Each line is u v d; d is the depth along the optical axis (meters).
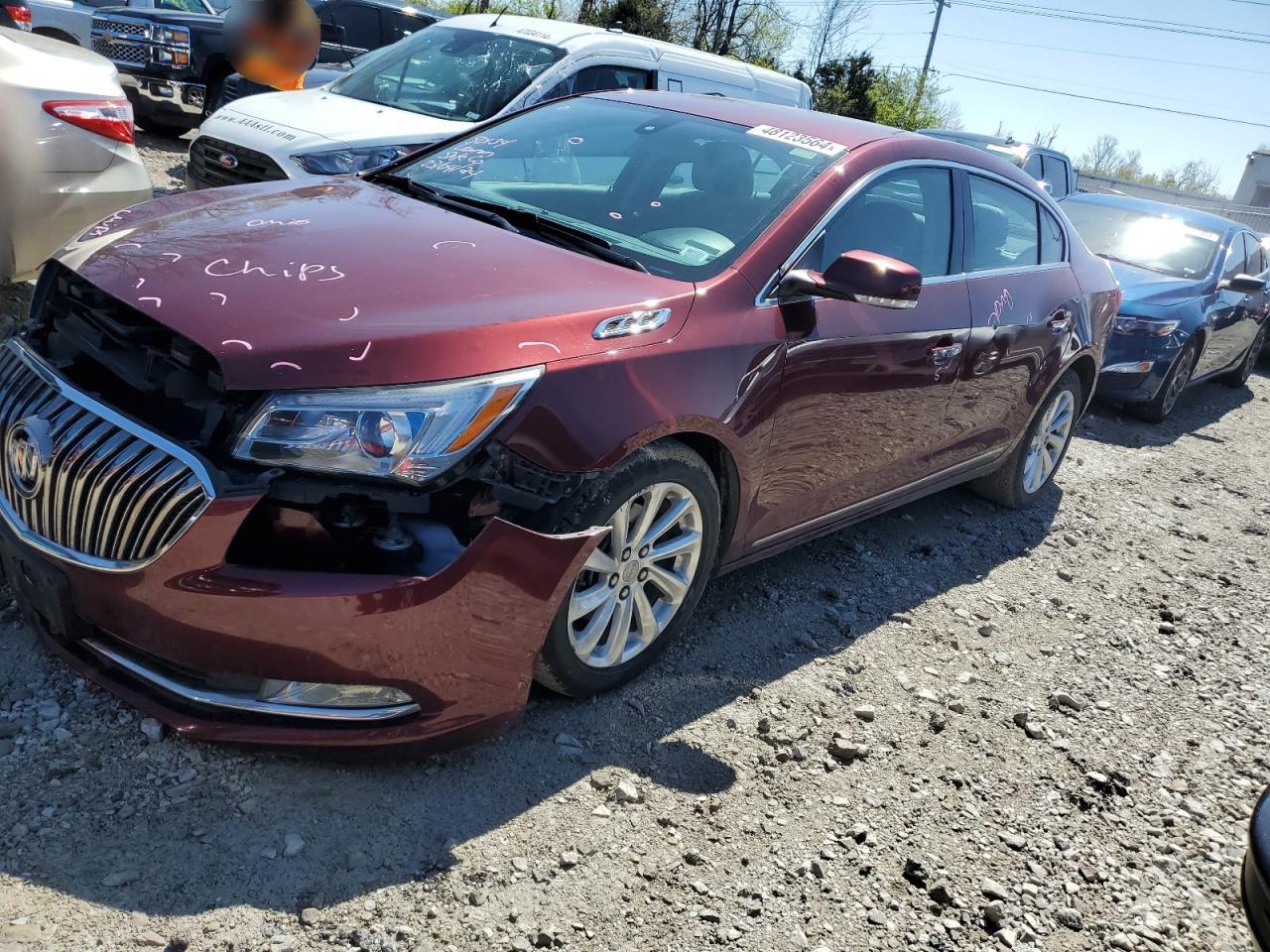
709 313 3.19
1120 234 9.50
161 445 2.43
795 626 3.95
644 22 31.19
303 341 2.48
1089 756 3.52
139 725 2.69
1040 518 5.71
